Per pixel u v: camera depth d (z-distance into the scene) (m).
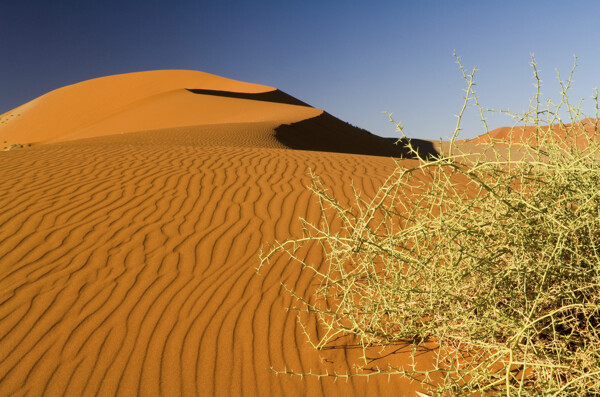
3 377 3.40
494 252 3.32
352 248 3.40
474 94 3.08
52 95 63.25
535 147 3.59
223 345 3.72
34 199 6.34
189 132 21.78
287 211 6.26
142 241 5.33
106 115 50.94
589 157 3.41
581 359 2.88
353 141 31.45
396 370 3.45
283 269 4.84
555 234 3.18
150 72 66.19
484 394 3.07
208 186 7.05
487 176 3.87
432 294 3.27
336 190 7.16
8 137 53.66
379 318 3.68
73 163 8.37
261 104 43.44
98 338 3.79
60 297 4.31
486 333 3.21
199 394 3.26
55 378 3.40
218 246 5.29
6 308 4.14
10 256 4.93
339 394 3.26
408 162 10.41
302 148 24.16
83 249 5.11
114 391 3.28
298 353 3.65
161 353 3.63
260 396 3.25
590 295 3.20
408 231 3.52
